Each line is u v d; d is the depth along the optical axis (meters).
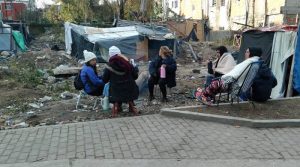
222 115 7.24
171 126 6.84
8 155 5.49
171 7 54.84
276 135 6.40
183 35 37.03
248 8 32.22
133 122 7.10
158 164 5.13
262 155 5.47
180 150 5.64
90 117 7.77
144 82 9.78
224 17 38.44
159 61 9.21
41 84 12.22
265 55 10.78
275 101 8.58
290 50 9.98
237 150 5.65
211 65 9.16
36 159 5.32
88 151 5.59
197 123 7.05
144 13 37.22
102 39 20.67
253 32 11.61
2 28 23.58
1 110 8.72
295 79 9.99
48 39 35.19
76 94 10.50
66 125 6.95
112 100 7.69
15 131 6.63
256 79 7.98
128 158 5.33
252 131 6.61
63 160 5.26
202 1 44.59
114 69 7.57
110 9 43.84
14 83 11.71
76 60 20.78
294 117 7.27
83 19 43.22
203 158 5.34
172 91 10.84
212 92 8.06
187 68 18.33
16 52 23.53
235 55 14.62
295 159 5.34
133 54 21.33
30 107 8.93
